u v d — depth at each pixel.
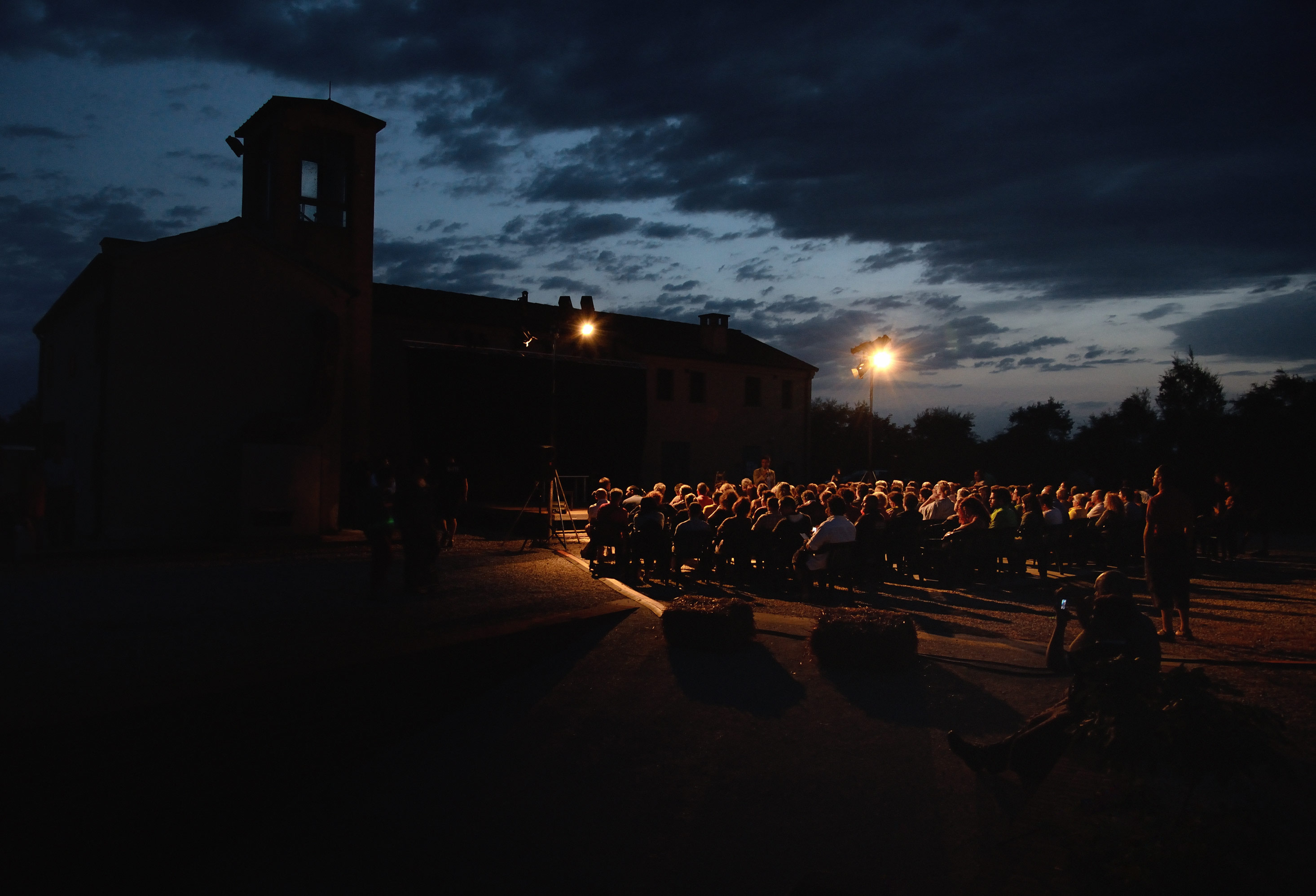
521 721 5.58
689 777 4.63
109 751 4.55
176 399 13.99
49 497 12.33
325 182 18.20
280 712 5.30
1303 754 4.21
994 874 2.81
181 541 13.69
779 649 6.95
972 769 4.54
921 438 50.09
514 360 22.95
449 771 4.89
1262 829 2.68
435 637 6.57
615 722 5.46
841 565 9.52
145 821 4.61
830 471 46.00
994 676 6.18
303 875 3.85
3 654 5.72
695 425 32.66
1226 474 28.62
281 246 15.05
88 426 14.32
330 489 15.31
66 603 7.60
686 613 6.89
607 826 4.13
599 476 24.77
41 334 19.55
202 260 14.31
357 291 16.08
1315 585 12.18
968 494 12.96
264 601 8.11
